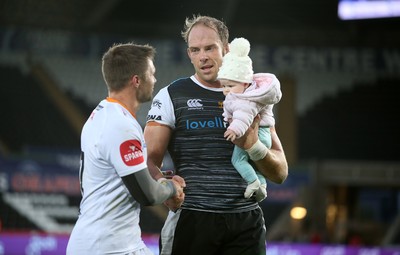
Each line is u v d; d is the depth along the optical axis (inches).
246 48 500.1
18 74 2704.2
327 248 1771.7
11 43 2778.1
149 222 2294.5
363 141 2741.1
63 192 2193.7
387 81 2955.2
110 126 477.7
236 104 487.2
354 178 2390.5
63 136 2536.9
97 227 479.8
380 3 2851.9
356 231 2578.7
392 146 2726.4
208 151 526.9
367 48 3046.3
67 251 489.7
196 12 3093.0
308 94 2874.0
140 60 494.0
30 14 2886.3
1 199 2106.3
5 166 2129.7
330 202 2763.3
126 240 484.7
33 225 2118.6
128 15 3070.9
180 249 531.5
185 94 535.5
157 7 3078.2
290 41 3051.2
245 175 516.7
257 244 535.5
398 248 1760.6
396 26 3078.2
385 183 2396.7
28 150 2333.9
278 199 2346.2
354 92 2906.0
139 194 472.4
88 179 490.0
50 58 2790.4
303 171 2383.1
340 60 3006.9
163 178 505.4
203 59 524.7
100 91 2758.4
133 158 470.9
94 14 2938.0
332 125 2768.2
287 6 3100.4
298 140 2701.8
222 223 526.3
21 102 2620.6
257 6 3112.7
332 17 3112.7
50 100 2657.5
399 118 2819.9
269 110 524.4
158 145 532.4
